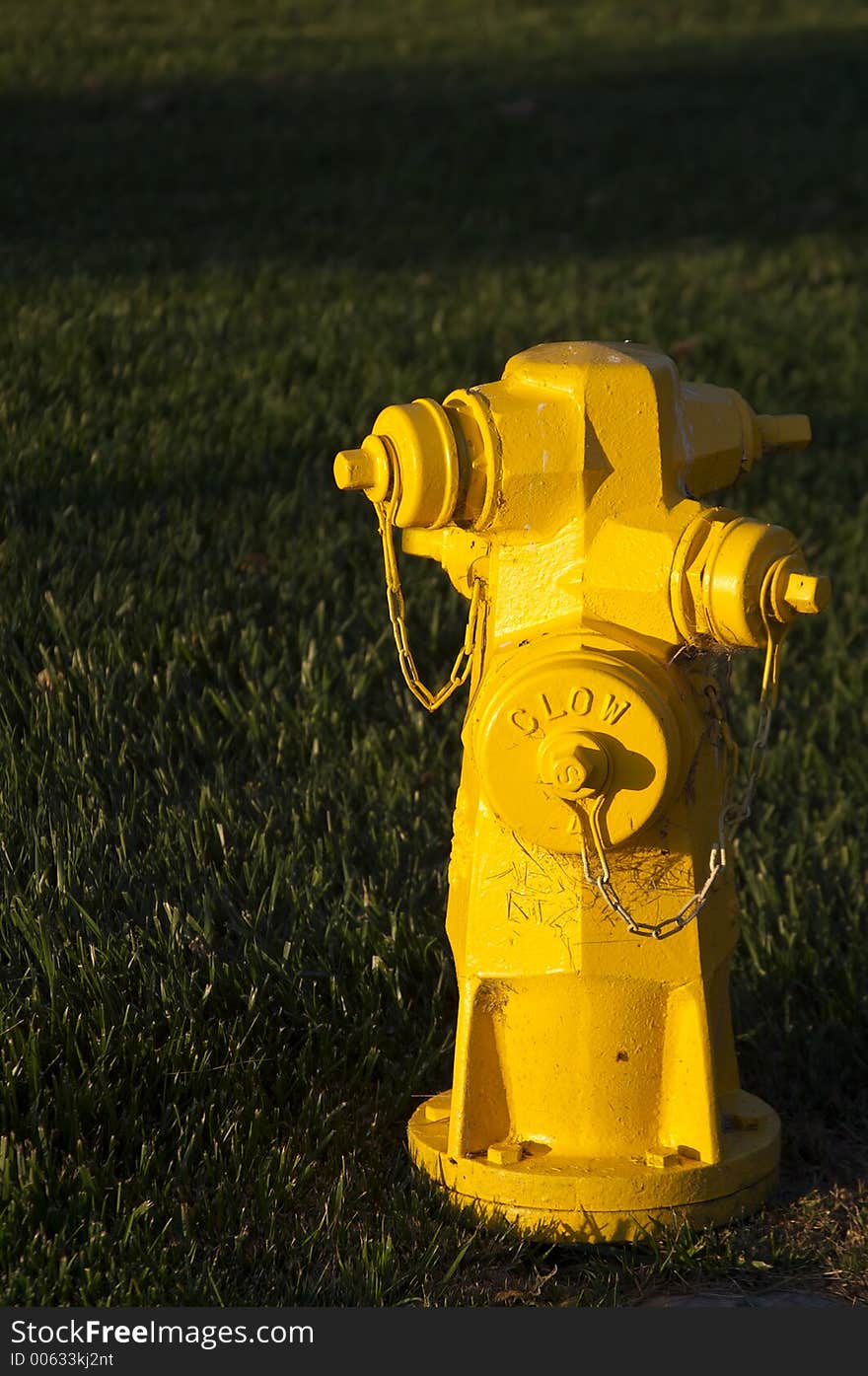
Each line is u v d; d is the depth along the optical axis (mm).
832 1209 3236
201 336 7723
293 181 11992
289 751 4504
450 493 2826
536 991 3055
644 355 2943
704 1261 2994
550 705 2795
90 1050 3332
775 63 17453
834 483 6734
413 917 3930
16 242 9531
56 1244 2844
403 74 16359
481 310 8602
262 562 5473
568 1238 2988
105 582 5094
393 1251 2961
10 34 17359
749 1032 3740
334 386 7117
